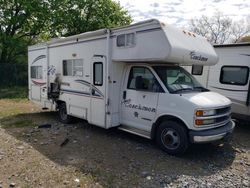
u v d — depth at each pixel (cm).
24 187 388
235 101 814
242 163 505
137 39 550
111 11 2633
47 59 842
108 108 621
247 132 766
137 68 605
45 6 2120
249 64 771
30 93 973
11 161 486
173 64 616
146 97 573
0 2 1970
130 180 420
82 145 589
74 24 2444
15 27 2156
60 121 823
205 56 594
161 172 452
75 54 717
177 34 536
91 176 430
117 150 559
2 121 826
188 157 527
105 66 617
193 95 525
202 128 495
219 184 414
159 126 550
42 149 556
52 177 423
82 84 698
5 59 2203
